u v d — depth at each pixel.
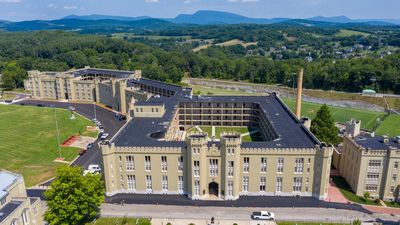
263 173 129.50
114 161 132.25
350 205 124.81
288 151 125.81
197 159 125.81
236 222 114.62
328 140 162.12
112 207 125.31
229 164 125.88
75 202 107.12
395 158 124.31
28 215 100.25
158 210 122.88
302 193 131.25
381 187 129.38
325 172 124.75
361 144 133.12
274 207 123.81
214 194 133.75
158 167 131.75
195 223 114.56
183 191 134.12
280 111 186.50
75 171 110.38
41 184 144.25
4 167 160.88
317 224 112.88
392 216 117.75
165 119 171.75
